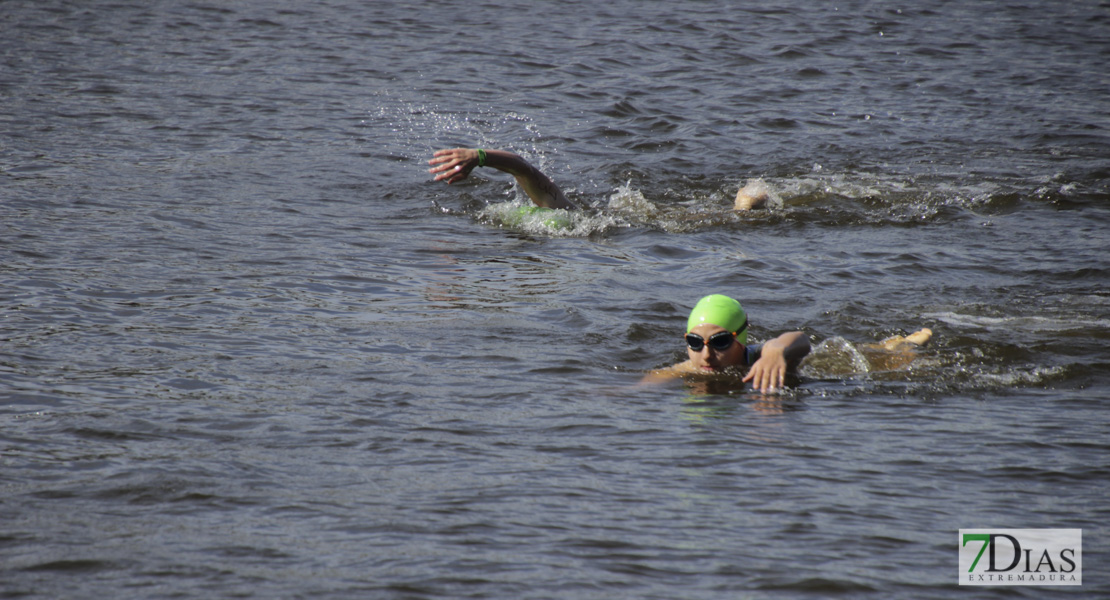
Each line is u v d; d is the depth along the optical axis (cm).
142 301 2092
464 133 4272
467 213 3147
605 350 1938
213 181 3316
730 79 5509
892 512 1252
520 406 1620
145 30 6141
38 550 1099
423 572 1073
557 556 1116
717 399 1694
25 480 1270
